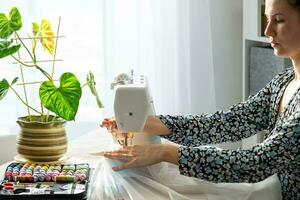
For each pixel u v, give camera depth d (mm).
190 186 1714
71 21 3146
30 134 1885
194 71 3213
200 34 3182
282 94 1930
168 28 3125
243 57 3113
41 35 2076
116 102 1673
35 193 1549
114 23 3084
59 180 1667
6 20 1962
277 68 2730
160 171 1737
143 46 3141
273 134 1712
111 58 3098
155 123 1986
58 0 3117
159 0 3096
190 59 3201
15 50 1874
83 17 3148
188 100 3178
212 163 1665
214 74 3361
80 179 1682
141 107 1671
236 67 3355
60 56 3160
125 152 1725
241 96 3381
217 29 3326
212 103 3232
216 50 3346
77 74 3193
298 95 1750
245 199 1703
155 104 3168
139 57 3123
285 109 1802
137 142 1857
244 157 1664
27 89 3127
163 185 1696
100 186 1689
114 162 1729
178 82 3170
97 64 3189
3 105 3162
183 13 3113
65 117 1829
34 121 1939
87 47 3176
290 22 1711
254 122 2070
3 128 3184
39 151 1881
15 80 2000
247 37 3035
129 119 1679
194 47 3193
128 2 3098
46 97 1823
